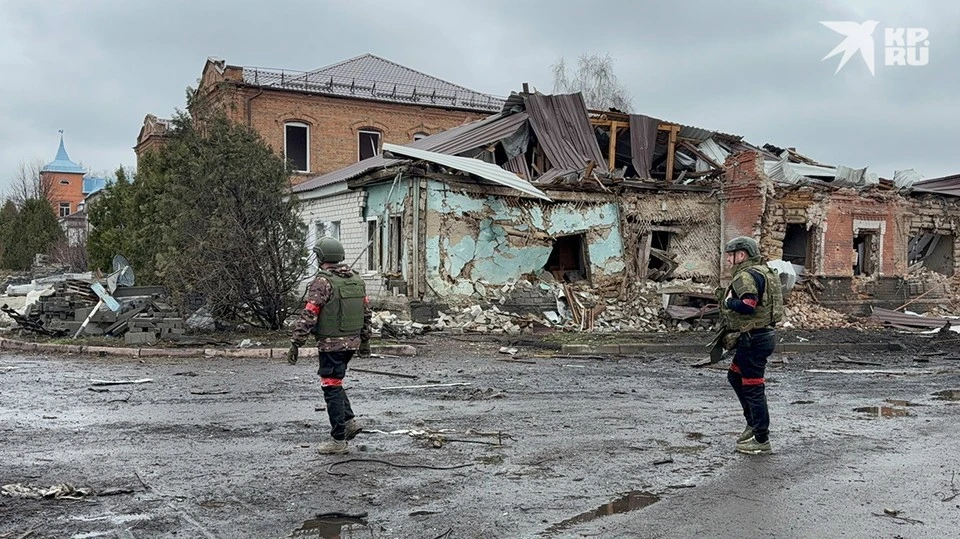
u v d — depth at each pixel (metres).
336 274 6.92
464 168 18.88
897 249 26.06
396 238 20.47
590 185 21.47
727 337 7.20
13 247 44.41
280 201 16.59
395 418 8.38
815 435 8.03
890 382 12.32
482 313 19.25
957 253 27.84
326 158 37.31
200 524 4.96
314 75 38.16
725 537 4.89
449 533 4.89
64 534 4.73
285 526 4.96
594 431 7.96
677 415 8.95
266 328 17.00
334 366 6.78
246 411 8.64
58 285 17.38
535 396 10.09
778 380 12.43
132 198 25.75
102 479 5.88
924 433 8.22
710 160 24.53
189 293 16.19
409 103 38.84
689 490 5.91
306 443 7.13
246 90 35.44
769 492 5.88
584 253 21.75
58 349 14.41
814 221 23.84
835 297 24.33
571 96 23.75
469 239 20.02
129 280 17.75
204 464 6.36
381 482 5.95
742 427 8.30
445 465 6.47
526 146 22.84
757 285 7.05
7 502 5.30
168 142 23.27
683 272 23.25
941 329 20.53
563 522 5.14
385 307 19.66
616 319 20.70
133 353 13.77
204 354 13.74
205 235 15.89
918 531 5.07
